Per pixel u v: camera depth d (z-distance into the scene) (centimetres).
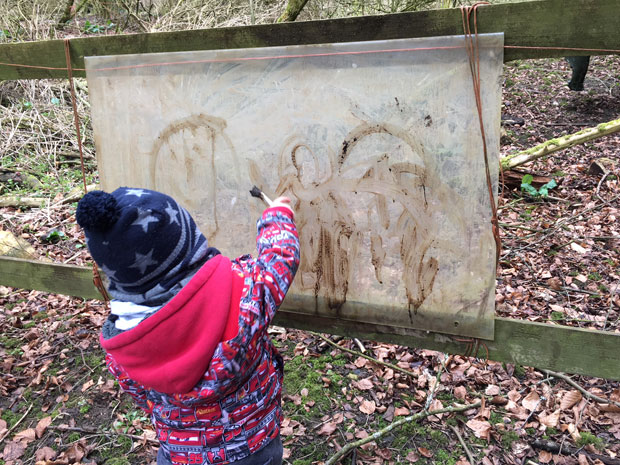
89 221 94
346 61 145
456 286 151
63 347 287
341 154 153
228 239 178
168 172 178
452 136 140
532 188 446
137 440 221
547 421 220
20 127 569
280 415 127
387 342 168
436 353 267
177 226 101
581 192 452
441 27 136
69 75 188
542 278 333
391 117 144
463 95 136
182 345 101
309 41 150
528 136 604
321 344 281
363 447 213
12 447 218
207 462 114
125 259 96
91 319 311
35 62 194
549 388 239
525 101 703
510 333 152
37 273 226
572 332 146
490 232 143
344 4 709
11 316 318
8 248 364
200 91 165
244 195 170
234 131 164
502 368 255
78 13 855
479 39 131
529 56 132
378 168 150
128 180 186
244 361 104
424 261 152
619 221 393
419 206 148
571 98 686
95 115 183
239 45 158
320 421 228
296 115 155
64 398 247
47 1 755
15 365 272
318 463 205
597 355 145
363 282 162
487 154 137
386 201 151
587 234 381
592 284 324
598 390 238
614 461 198
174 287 102
